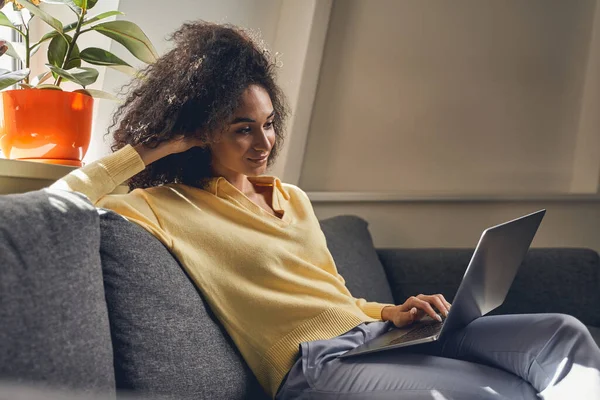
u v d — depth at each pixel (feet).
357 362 4.30
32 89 4.99
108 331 3.42
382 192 8.50
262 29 7.90
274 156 5.58
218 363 4.11
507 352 4.36
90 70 5.25
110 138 6.16
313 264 4.95
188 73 4.65
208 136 4.68
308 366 4.27
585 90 8.62
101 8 6.07
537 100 8.70
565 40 8.57
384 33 8.36
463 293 4.18
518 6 8.43
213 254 4.45
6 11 5.47
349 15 8.25
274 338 4.43
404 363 4.27
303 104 8.02
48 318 3.02
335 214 8.51
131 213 4.34
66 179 4.22
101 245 3.80
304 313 4.53
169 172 4.96
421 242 8.57
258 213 4.87
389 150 8.69
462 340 4.65
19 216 3.10
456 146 8.75
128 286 3.79
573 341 4.06
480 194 8.48
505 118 8.71
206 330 4.15
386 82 8.49
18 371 2.83
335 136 8.57
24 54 5.56
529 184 8.82
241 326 4.40
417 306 4.91
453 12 8.37
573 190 8.71
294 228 4.99
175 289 4.02
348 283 6.32
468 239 8.59
